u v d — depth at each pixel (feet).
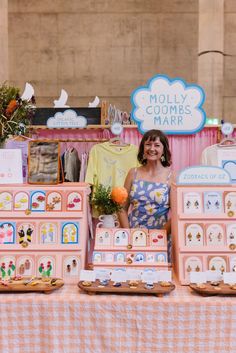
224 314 5.45
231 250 6.34
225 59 32.50
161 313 5.48
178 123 11.59
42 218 6.55
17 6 32.53
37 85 33.22
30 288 5.70
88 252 8.09
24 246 6.42
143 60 32.78
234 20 32.14
